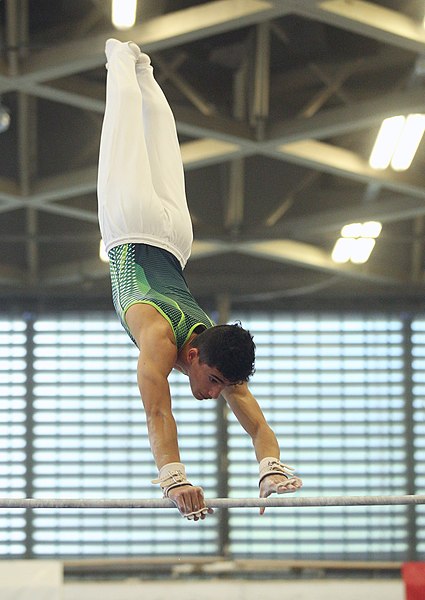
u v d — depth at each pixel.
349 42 11.84
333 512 17.86
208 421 18.14
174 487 4.64
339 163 13.16
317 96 12.25
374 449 18.09
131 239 5.31
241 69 12.23
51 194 13.63
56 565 8.43
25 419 17.83
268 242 15.95
